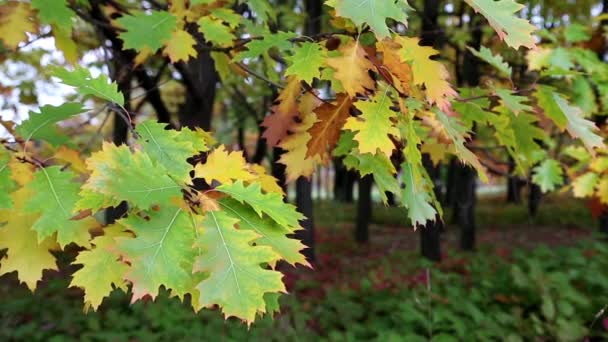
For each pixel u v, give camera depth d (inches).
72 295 224.7
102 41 96.6
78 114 46.7
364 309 201.5
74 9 76.4
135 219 33.5
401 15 36.5
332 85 51.2
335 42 56.3
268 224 37.5
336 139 51.4
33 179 42.7
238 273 31.8
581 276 201.2
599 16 95.4
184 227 34.2
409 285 228.4
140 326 186.1
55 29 69.8
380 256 386.3
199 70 134.7
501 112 63.1
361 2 35.9
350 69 44.6
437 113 52.2
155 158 41.1
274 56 102.8
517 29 40.1
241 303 30.7
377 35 35.4
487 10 40.4
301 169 57.6
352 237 506.3
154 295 31.3
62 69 42.9
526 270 249.9
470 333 164.2
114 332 174.7
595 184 86.3
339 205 850.8
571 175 91.6
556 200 739.4
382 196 51.6
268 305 40.1
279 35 55.4
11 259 39.5
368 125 43.4
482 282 201.6
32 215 41.7
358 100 46.7
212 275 31.4
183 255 33.1
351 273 305.7
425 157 196.9
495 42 151.3
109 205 33.7
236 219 34.9
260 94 228.4
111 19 94.7
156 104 133.2
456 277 222.2
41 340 178.1
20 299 209.2
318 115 50.4
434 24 184.7
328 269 314.7
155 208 34.5
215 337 166.7
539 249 251.0
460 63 218.7
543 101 59.6
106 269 35.5
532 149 65.5
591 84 88.3
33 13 65.6
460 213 381.4
